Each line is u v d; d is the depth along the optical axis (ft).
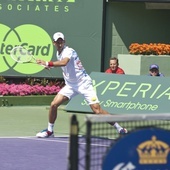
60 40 75.15
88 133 35.37
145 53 118.32
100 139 45.65
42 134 79.87
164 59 117.39
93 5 118.11
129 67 117.39
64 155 68.95
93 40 118.52
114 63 102.94
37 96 112.27
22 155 68.64
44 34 118.32
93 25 118.32
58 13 118.21
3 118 97.09
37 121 94.79
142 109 96.53
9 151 70.79
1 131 84.99
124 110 97.45
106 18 120.88
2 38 118.21
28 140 78.18
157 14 124.36
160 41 125.08
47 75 117.80
